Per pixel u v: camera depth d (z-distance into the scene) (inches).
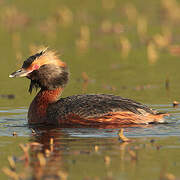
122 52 1533.0
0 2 2177.7
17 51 1477.6
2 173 620.4
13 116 925.2
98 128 807.7
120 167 620.4
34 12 2033.7
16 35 1727.4
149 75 1259.8
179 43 1604.3
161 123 824.3
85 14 2038.6
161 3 2130.9
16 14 1987.0
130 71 1310.3
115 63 1395.2
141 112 825.5
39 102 880.9
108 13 2049.7
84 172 607.2
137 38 1681.8
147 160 643.5
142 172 602.5
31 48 1494.8
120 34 1745.8
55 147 708.7
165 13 2003.0
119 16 2000.5
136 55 1489.9
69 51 1536.7
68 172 609.3
